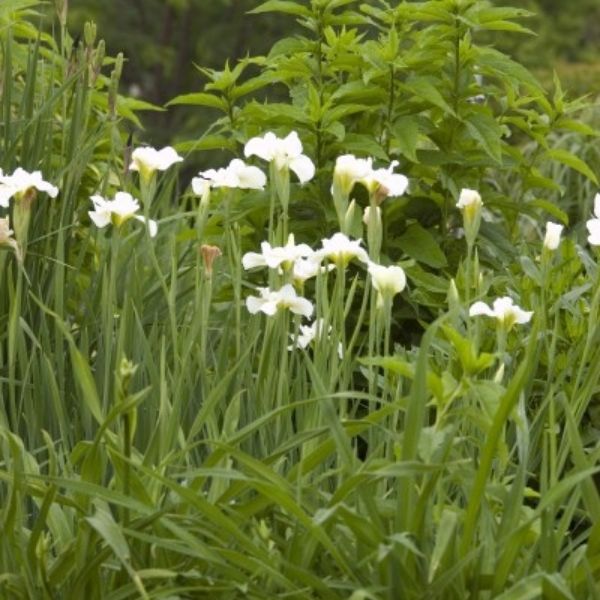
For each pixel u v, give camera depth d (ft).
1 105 21.93
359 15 24.77
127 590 14.48
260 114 24.03
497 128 24.17
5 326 19.58
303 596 14.05
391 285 15.70
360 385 21.93
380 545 13.23
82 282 22.16
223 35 124.57
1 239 16.33
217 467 15.25
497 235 24.84
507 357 16.84
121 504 13.92
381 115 24.67
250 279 23.57
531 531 14.62
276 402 17.62
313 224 23.95
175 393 16.06
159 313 20.74
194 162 103.09
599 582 14.28
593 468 13.65
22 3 25.17
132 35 120.16
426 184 25.88
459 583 13.96
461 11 24.02
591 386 16.48
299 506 13.96
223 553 13.99
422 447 13.94
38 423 17.54
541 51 107.86
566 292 21.39
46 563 15.21
